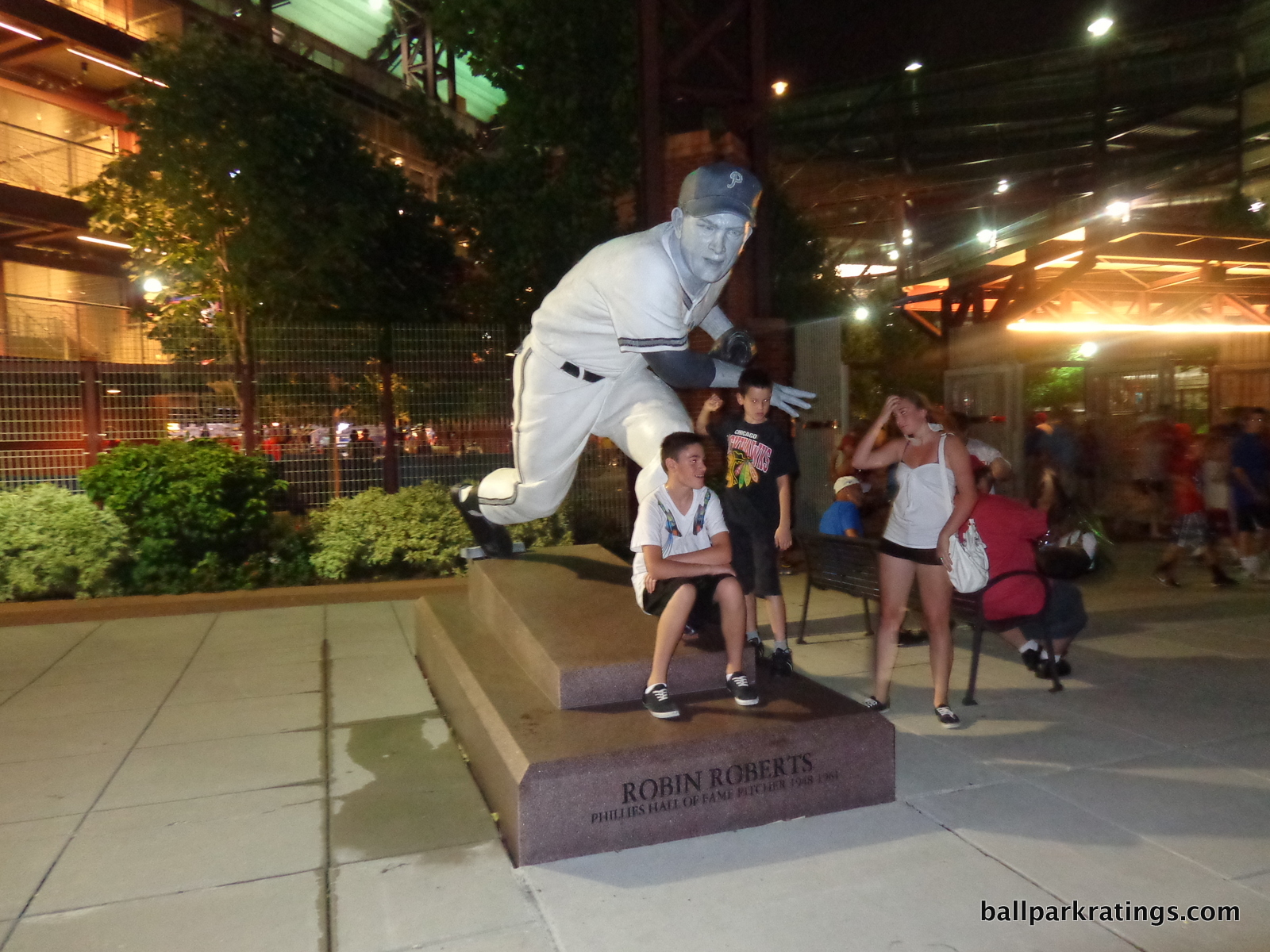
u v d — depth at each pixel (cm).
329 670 591
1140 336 1288
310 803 383
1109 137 1620
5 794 397
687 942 274
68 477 844
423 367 941
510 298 1123
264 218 970
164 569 801
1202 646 602
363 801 384
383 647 652
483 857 330
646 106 853
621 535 960
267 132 972
